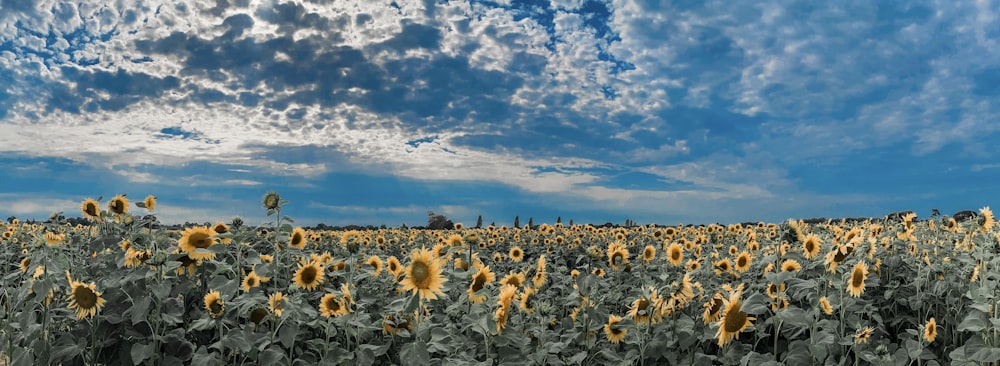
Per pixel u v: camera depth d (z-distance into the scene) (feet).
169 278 21.56
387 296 27.48
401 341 23.95
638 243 54.24
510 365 19.97
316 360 20.92
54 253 21.54
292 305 20.01
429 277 18.16
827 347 19.86
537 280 28.40
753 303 17.85
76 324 20.44
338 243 49.55
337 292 21.99
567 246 52.95
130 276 18.98
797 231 25.84
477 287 22.81
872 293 28.14
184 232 21.98
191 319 21.43
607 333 23.65
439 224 100.22
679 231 59.98
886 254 30.71
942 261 27.53
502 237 59.21
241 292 23.95
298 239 28.60
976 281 23.02
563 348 22.07
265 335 19.72
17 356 18.75
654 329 22.36
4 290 23.40
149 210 25.98
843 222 51.08
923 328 19.43
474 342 22.52
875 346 22.11
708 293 24.27
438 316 24.04
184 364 20.15
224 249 21.30
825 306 20.15
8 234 45.06
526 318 24.40
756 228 50.80
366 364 19.93
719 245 42.73
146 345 17.69
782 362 19.35
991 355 16.98
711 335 20.62
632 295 26.40
